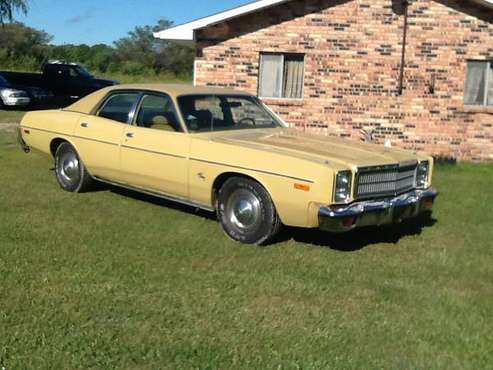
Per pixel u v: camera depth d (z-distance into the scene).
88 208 7.27
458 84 13.27
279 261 5.62
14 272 5.04
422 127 13.39
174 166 6.58
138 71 51.69
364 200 5.75
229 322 4.27
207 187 6.32
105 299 4.57
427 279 5.33
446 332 4.25
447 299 4.85
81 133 7.70
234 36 13.22
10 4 24.53
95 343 3.86
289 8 13.09
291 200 5.64
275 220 5.89
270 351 3.87
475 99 13.38
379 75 13.24
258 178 5.84
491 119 13.34
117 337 3.97
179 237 6.23
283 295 4.81
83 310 4.36
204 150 6.31
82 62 51.94
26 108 23.61
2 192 7.93
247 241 6.06
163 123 6.81
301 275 5.28
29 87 23.81
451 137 13.43
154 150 6.76
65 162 8.13
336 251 6.03
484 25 13.09
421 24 13.09
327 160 5.65
